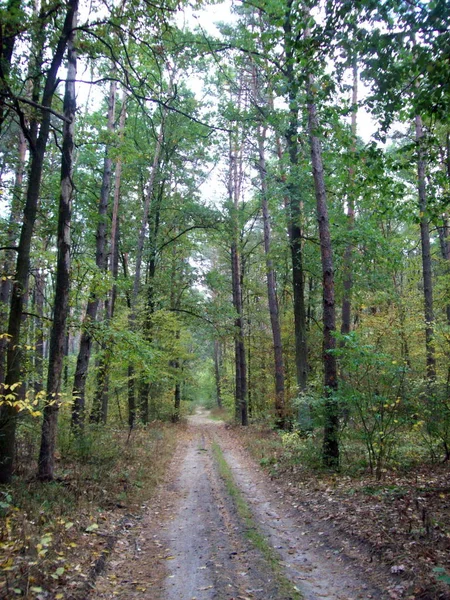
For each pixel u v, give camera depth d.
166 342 21.58
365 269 14.14
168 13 8.34
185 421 31.22
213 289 24.38
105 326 10.92
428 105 6.19
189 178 21.95
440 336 10.29
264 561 5.29
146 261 22.41
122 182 21.95
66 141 8.74
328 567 5.03
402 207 8.74
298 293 14.61
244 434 20.25
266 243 20.33
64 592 4.23
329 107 7.36
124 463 10.92
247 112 13.22
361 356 8.67
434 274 21.09
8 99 7.86
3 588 3.98
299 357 14.12
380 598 4.13
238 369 27.70
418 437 9.73
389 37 5.40
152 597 4.46
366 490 7.62
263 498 8.66
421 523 5.61
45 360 12.20
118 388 21.28
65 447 10.66
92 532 6.16
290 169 14.13
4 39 7.32
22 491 7.18
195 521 7.29
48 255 11.62
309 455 10.39
